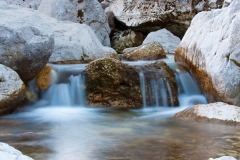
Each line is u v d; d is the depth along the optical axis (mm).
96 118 5465
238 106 5352
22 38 5836
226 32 5660
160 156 3416
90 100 6578
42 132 4480
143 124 4953
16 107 5699
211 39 6180
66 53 8281
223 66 5398
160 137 4156
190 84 6961
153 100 6598
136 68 6773
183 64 7531
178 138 4098
